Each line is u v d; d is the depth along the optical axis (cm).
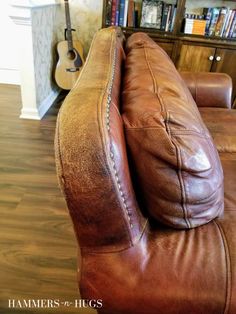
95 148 45
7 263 115
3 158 182
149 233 63
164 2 243
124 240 54
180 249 59
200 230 66
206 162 60
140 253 56
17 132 213
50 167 178
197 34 244
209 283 55
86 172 45
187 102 76
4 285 107
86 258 56
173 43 233
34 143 202
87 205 48
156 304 56
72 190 46
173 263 56
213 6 258
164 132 57
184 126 60
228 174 101
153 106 63
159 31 242
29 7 189
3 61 291
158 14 240
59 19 272
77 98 54
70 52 260
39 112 235
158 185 59
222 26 241
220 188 67
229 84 168
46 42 240
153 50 122
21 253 120
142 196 65
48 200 150
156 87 76
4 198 149
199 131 63
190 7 260
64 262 117
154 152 57
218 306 55
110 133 47
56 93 280
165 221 64
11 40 279
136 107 64
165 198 61
